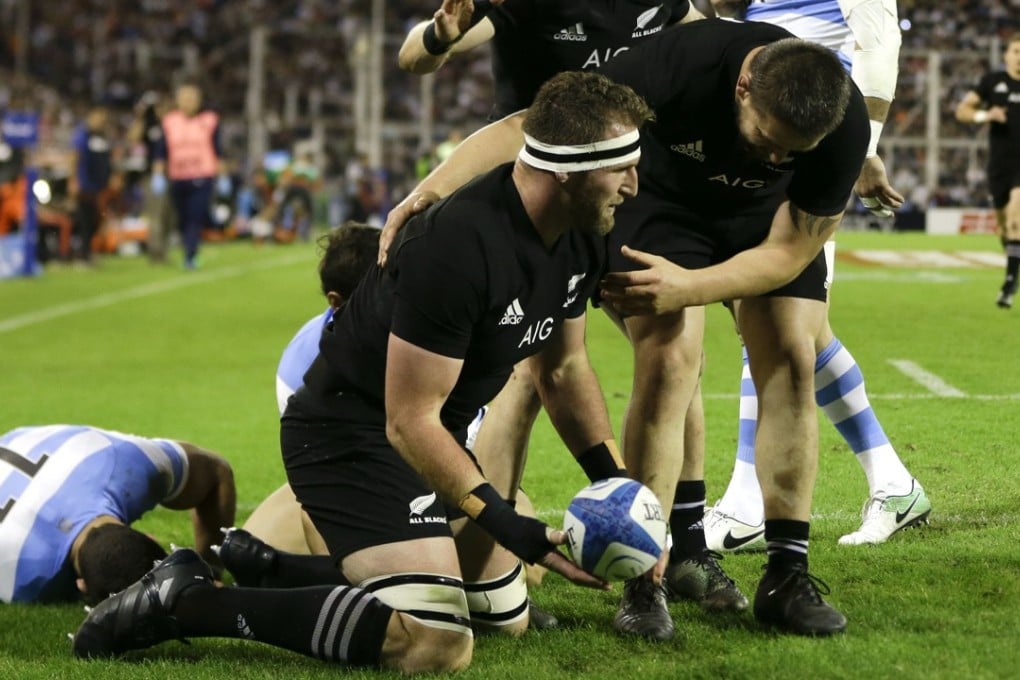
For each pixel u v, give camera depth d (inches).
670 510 291.9
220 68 2477.9
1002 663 242.1
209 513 355.3
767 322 281.6
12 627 305.3
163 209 1422.2
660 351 283.1
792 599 271.6
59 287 1206.3
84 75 2491.4
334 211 2060.8
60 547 317.7
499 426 307.3
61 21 2578.7
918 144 1137.4
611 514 241.4
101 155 1364.4
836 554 325.4
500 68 339.0
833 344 343.6
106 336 887.7
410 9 2484.0
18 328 941.8
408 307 246.2
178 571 271.4
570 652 270.8
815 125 245.1
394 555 264.7
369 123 2222.0
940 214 1027.3
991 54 1129.4
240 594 265.9
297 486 278.7
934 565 310.7
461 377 263.1
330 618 259.8
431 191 271.6
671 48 271.9
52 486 323.3
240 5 2620.6
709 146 274.1
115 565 305.0
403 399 249.6
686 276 263.0
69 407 619.5
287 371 350.6
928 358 559.8
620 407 536.1
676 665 255.9
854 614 278.4
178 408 611.2
